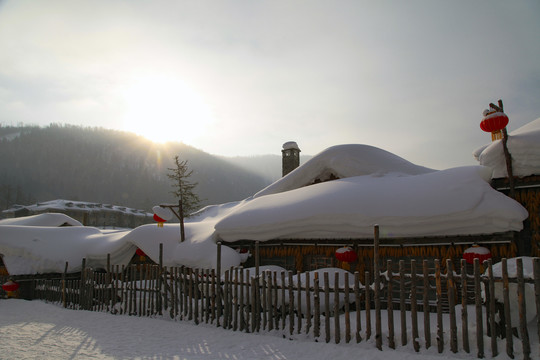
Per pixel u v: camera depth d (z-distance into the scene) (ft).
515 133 33.17
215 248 45.98
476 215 30.78
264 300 28.53
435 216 32.01
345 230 36.81
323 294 30.04
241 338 27.32
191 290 34.63
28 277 58.29
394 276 23.11
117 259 58.08
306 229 39.34
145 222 187.93
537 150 30.96
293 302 27.20
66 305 48.62
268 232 42.06
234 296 30.40
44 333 31.99
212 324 31.94
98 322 36.42
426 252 33.55
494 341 19.62
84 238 66.59
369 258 36.01
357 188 39.32
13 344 27.84
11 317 40.78
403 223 33.37
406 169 47.60
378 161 47.60
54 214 88.48
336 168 48.29
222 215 69.31
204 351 24.62
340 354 22.21
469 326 22.31
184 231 52.90
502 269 19.86
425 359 20.22
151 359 23.09
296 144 76.23
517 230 30.04
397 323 26.86
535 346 19.61
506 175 32.89
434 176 36.58
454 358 20.12
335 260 38.58
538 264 18.75
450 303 21.09
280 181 53.62
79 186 466.29
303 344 24.68
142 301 40.78
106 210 173.27
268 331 27.89
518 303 19.17
